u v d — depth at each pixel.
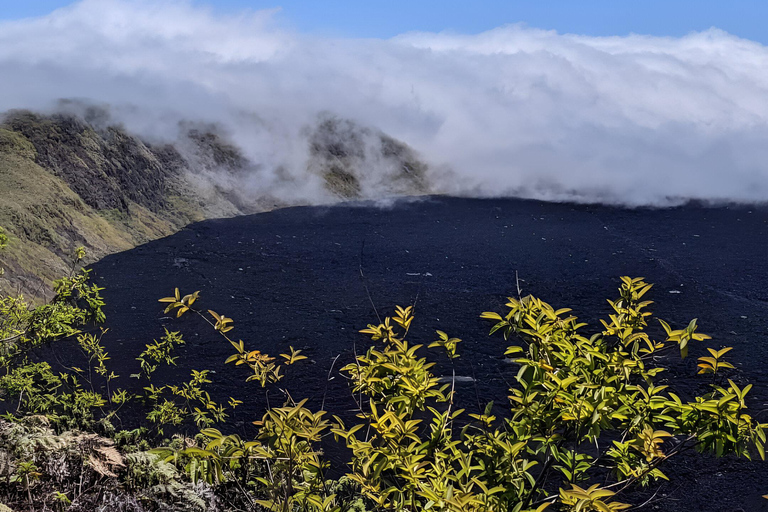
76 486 3.46
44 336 4.95
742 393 2.28
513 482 2.53
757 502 4.97
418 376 2.68
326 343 8.52
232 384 7.16
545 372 2.49
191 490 3.61
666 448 5.68
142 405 6.42
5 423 3.80
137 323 9.09
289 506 2.62
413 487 2.41
